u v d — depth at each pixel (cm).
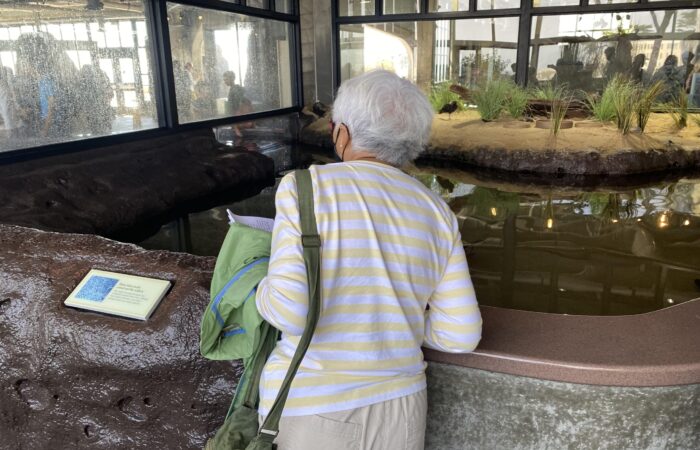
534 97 799
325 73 971
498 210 460
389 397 111
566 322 159
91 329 168
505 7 841
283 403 106
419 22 895
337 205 107
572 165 634
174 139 625
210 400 166
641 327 155
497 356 143
